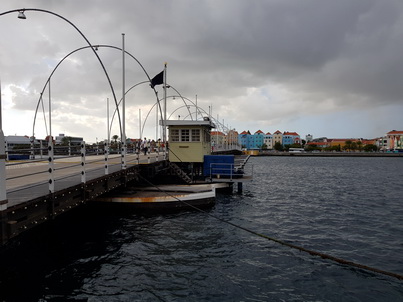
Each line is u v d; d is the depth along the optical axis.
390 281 9.87
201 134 26.77
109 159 27.59
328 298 8.81
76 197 11.32
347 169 67.81
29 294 8.80
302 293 9.09
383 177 48.12
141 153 41.25
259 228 16.02
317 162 102.56
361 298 8.82
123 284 9.50
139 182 23.69
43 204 8.96
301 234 15.02
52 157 9.35
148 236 14.28
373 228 16.27
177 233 14.77
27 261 11.26
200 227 15.87
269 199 25.53
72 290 9.09
